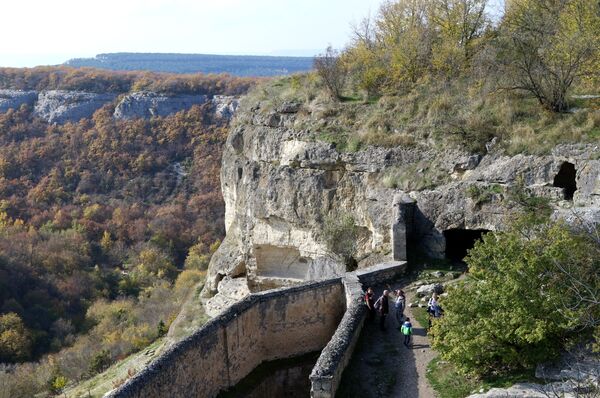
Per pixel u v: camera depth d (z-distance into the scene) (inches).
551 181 705.6
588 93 827.4
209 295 1166.3
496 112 813.9
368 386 484.1
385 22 1238.9
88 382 1176.2
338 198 906.1
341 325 550.0
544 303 417.4
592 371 389.4
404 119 896.9
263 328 609.6
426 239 764.6
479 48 1022.4
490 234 499.5
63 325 1817.2
